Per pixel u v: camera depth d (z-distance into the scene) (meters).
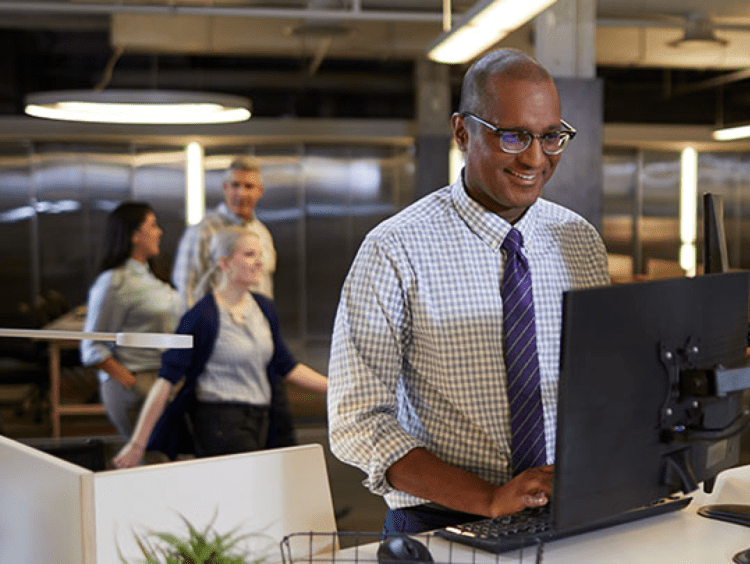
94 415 8.12
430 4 7.46
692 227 11.00
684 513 1.76
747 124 9.29
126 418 4.23
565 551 1.54
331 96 10.74
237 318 3.55
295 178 10.48
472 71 1.74
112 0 7.81
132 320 4.15
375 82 10.73
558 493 1.36
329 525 1.78
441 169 10.19
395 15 7.17
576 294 1.33
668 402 1.48
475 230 1.79
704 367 1.54
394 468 1.68
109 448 4.62
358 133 10.20
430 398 1.80
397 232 1.78
